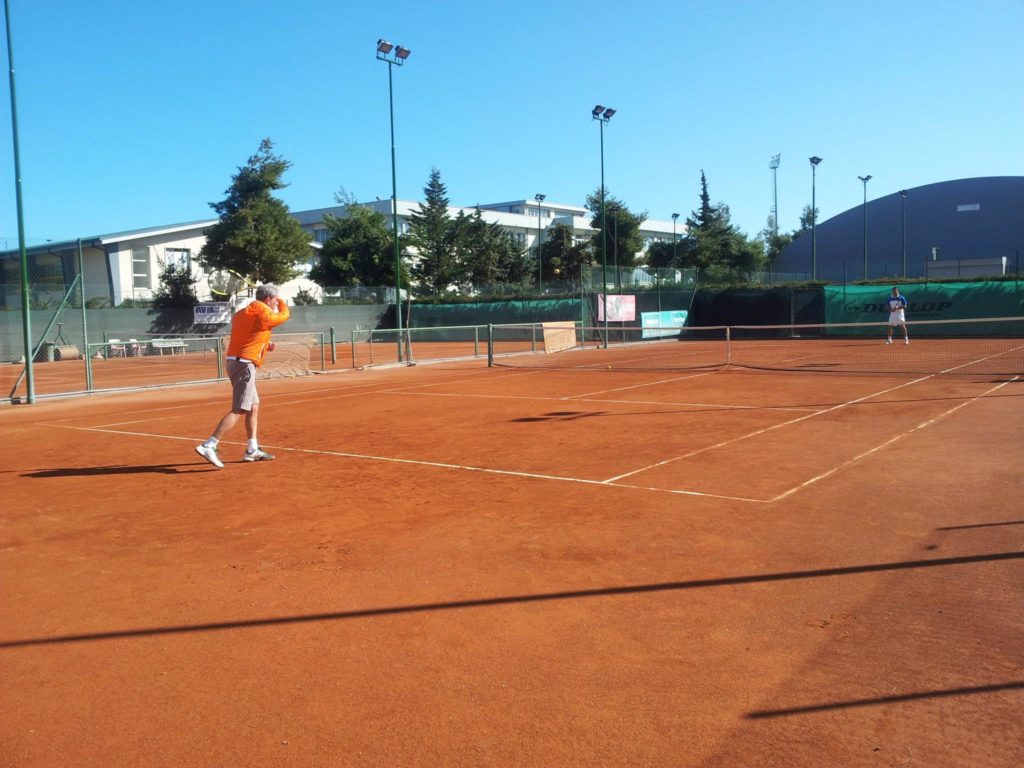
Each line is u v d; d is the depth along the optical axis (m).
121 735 3.25
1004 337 33.47
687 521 6.04
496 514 6.43
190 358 32.28
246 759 3.05
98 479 8.23
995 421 10.29
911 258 65.75
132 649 4.07
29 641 4.20
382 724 3.28
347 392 16.94
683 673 3.63
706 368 21.06
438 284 63.34
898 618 4.15
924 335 36.50
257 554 5.55
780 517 6.07
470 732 3.20
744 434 9.91
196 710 3.44
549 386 17.03
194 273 43.03
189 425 12.21
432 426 11.38
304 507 6.84
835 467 7.78
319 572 5.14
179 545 5.81
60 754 3.12
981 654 3.72
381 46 26.00
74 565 5.42
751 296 42.03
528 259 70.50
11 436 11.57
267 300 8.80
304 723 3.30
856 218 69.25
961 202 64.88
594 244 69.50
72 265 35.94
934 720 3.17
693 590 4.64
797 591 4.57
